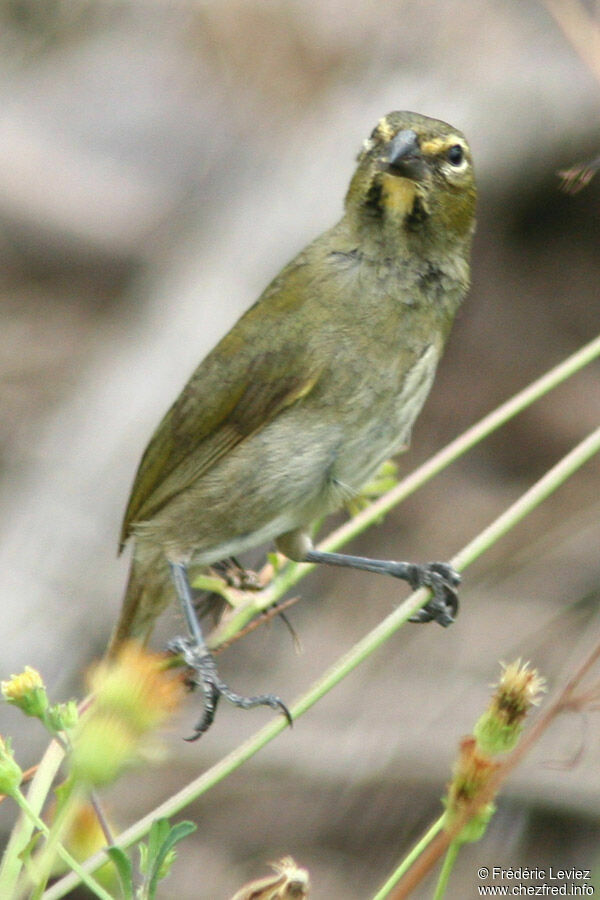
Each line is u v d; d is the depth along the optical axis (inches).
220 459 303.1
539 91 583.8
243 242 559.2
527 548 495.5
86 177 691.4
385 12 594.2
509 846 406.9
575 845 407.2
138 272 652.7
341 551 513.7
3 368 591.5
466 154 301.9
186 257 571.8
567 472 247.9
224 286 545.0
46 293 653.3
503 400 573.9
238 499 301.6
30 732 433.7
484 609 476.4
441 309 301.9
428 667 461.7
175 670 312.3
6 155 694.5
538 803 412.5
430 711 447.5
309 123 589.6
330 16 591.5
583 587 475.5
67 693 446.9
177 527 307.3
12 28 715.4
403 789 436.1
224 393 300.5
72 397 539.2
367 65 591.5
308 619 494.9
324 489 300.0
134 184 681.6
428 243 297.1
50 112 704.4
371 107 577.0
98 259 665.0
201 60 648.4
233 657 484.1
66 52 716.0
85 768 183.6
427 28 593.3
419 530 519.5
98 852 204.4
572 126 589.0
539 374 583.8
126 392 519.5
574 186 264.4
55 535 474.3
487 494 532.4
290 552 309.1
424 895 399.2
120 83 700.7
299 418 296.7
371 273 296.4
